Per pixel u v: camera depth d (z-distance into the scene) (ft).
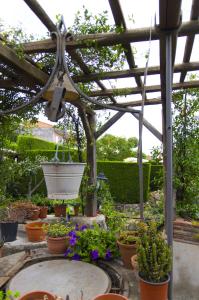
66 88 5.87
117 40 7.40
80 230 10.63
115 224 11.93
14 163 15.37
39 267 9.09
